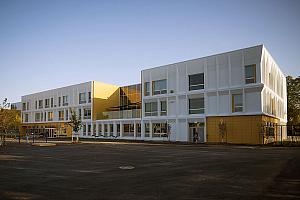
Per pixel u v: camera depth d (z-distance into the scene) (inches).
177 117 1540.4
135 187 354.6
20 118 2613.2
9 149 1030.4
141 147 1125.1
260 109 1254.3
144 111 1726.1
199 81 1481.3
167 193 322.3
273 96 1524.4
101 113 2075.5
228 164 577.0
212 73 1424.7
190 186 359.9
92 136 2096.5
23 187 355.3
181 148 1065.5
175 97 1563.7
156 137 1640.0
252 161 626.2
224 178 415.8
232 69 1357.0
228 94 1357.0
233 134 1320.1
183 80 1541.6
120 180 402.9
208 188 347.9
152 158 703.7
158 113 1646.2
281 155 768.3
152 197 303.7
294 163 580.1
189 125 1497.3
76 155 788.6
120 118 1895.9
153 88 1690.5
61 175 447.2
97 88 2155.5
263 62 1312.7
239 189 341.7
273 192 325.1
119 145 1261.1
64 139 1955.0
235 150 964.0
